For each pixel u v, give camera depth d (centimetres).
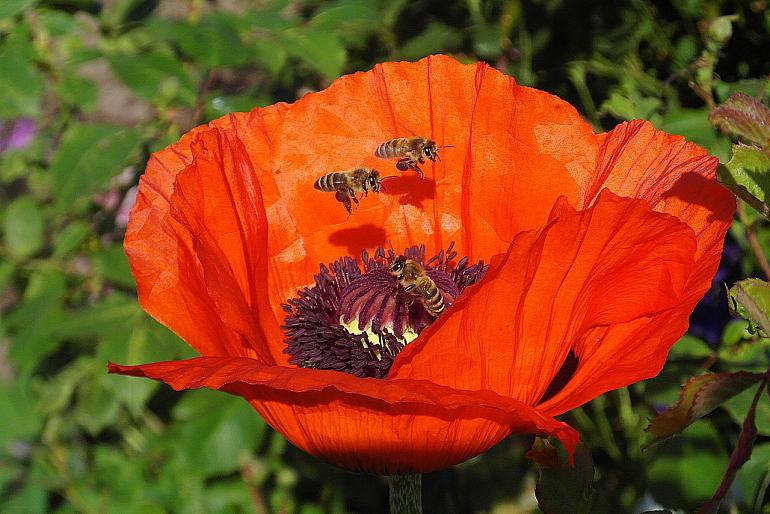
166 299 38
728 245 48
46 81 55
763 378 33
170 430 52
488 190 41
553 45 54
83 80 50
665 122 45
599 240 34
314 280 42
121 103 70
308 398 35
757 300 34
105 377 49
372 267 41
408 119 41
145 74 49
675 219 34
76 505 52
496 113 40
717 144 45
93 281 54
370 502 54
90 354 53
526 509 55
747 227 44
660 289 36
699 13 50
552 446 36
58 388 53
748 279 34
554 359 36
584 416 50
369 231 42
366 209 42
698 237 37
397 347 40
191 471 49
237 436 49
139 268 38
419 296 39
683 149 38
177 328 37
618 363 36
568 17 53
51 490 53
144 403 52
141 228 38
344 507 54
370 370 40
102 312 49
